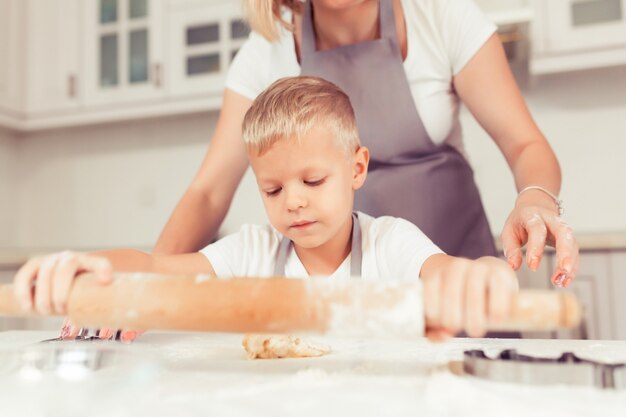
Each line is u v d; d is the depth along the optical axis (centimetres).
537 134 94
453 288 40
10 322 198
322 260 86
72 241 260
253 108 81
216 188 107
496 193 202
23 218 267
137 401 35
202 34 220
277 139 76
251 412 33
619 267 157
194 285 43
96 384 37
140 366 41
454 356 52
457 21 98
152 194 248
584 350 56
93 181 258
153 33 225
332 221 78
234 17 214
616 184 195
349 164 81
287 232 78
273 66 109
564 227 67
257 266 88
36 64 246
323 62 105
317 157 76
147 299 43
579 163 198
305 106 77
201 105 218
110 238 254
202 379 43
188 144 244
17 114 243
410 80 103
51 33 245
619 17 174
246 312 42
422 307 41
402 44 103
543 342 63
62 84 241
